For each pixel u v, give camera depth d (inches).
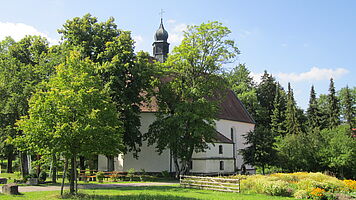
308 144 1781.5
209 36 1411.2
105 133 805.9
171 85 1439.5
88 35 1365.7
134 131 1334.9
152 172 1571.1
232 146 1824.6
